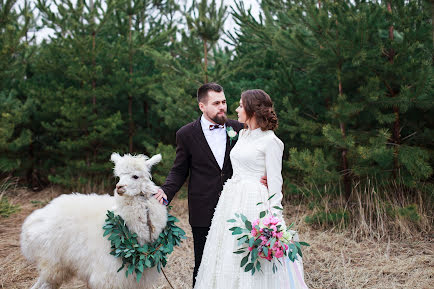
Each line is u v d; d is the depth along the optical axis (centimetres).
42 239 305
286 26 645
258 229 262
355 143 552
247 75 779
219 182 319
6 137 722
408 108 548
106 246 287
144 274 297
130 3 738
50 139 834
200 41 679
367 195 548
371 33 515
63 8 729
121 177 282
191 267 434
